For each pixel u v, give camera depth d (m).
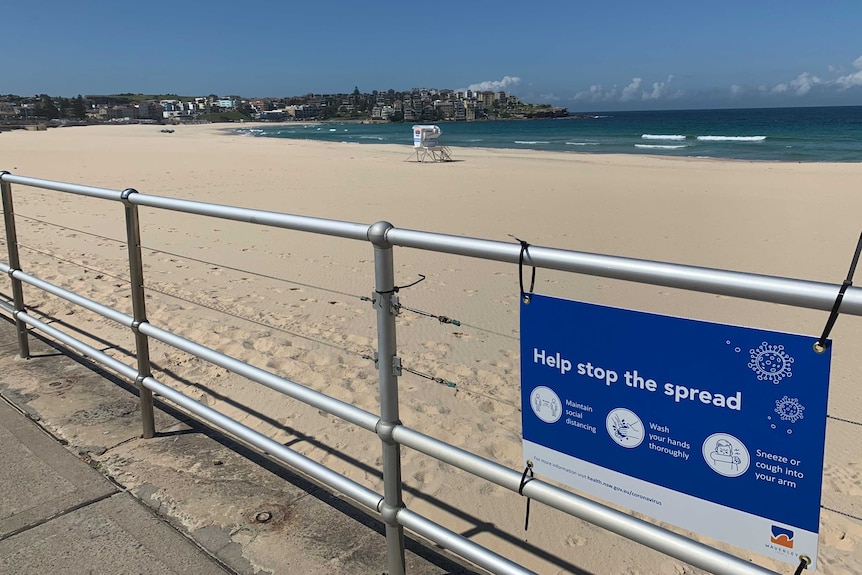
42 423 3.38
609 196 14.20
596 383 1.62
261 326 5.61
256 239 9.41
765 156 29.50
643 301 6.36
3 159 23.80
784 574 2.50
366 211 12.23
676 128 76.12
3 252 8.38
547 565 2.55
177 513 2.62
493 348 5.07
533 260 1.60
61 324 5.56
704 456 1.48
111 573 2.30
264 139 52.72
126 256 8.30
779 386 1.34
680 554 1.53
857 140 45.34
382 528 2.54
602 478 1.67
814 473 1.33
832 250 8.92
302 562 2.35
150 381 3.07
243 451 3.13
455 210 12.32
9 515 2.62
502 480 1.82
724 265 8.16
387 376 2.00
